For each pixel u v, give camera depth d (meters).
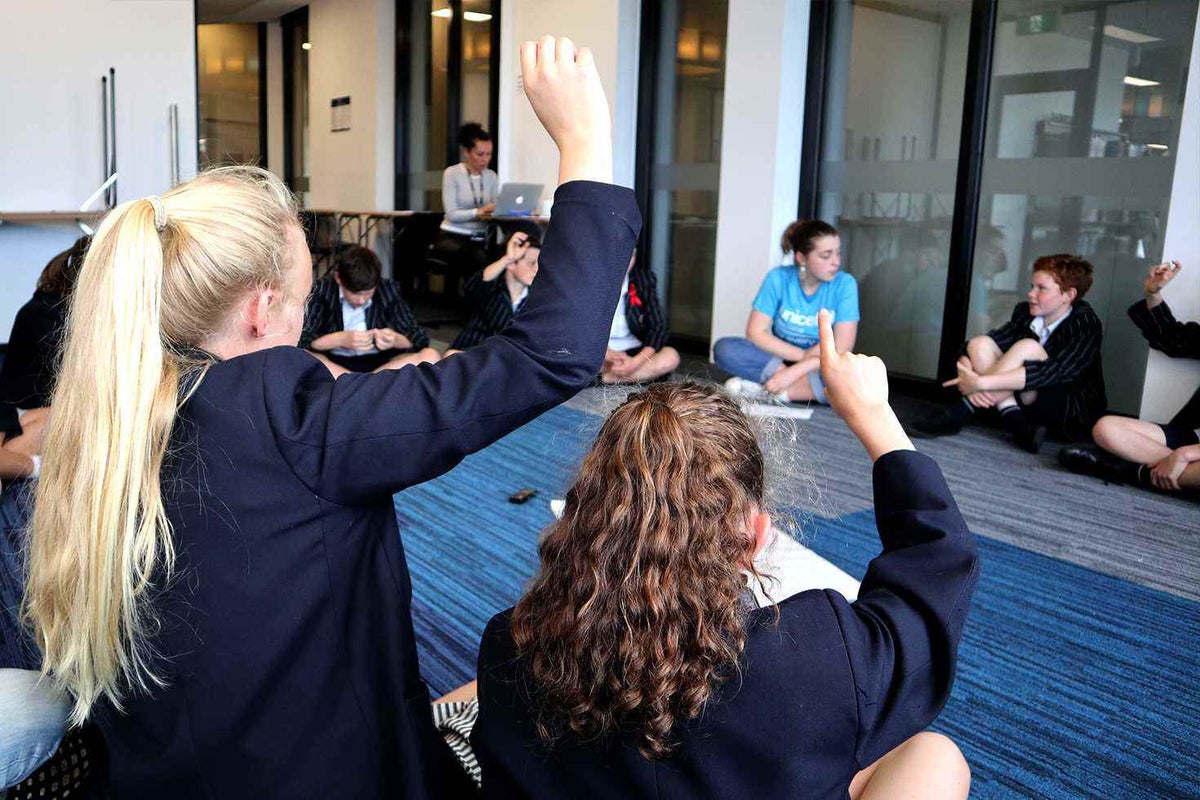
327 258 8.70
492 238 7.18
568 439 4.04
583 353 0.82
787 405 4.73
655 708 0.74
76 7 6.18
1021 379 4.00
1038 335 4.12
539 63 0.86
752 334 4.75
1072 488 3.58
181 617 0.82
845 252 5.38
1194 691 2.09
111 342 0.78
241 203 0.88
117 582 0.79
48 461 0.81
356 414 0.81
